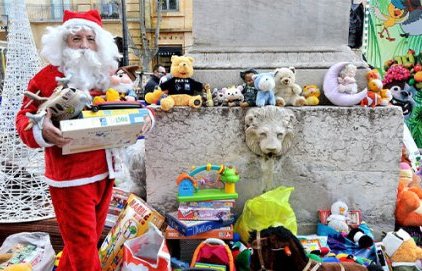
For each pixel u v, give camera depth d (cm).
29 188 326
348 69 304
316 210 319
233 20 324
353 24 530
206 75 318
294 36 327
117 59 250
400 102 709
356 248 287
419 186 376
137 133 225
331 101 308
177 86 305
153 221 276
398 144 305
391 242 271
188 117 303
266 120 294
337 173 312
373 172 311
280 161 310
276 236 210
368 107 303
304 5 323
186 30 2169
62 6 2169
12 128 321
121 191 318
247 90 301
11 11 327
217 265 244
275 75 299
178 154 309
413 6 687
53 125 202
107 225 305
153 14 2167
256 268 209
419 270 253
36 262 262
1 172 325
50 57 220
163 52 2192
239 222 304
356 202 316
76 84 222
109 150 228
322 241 294
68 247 223
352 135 305
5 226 309
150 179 314
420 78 690
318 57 322
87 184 220
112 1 2144
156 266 216
